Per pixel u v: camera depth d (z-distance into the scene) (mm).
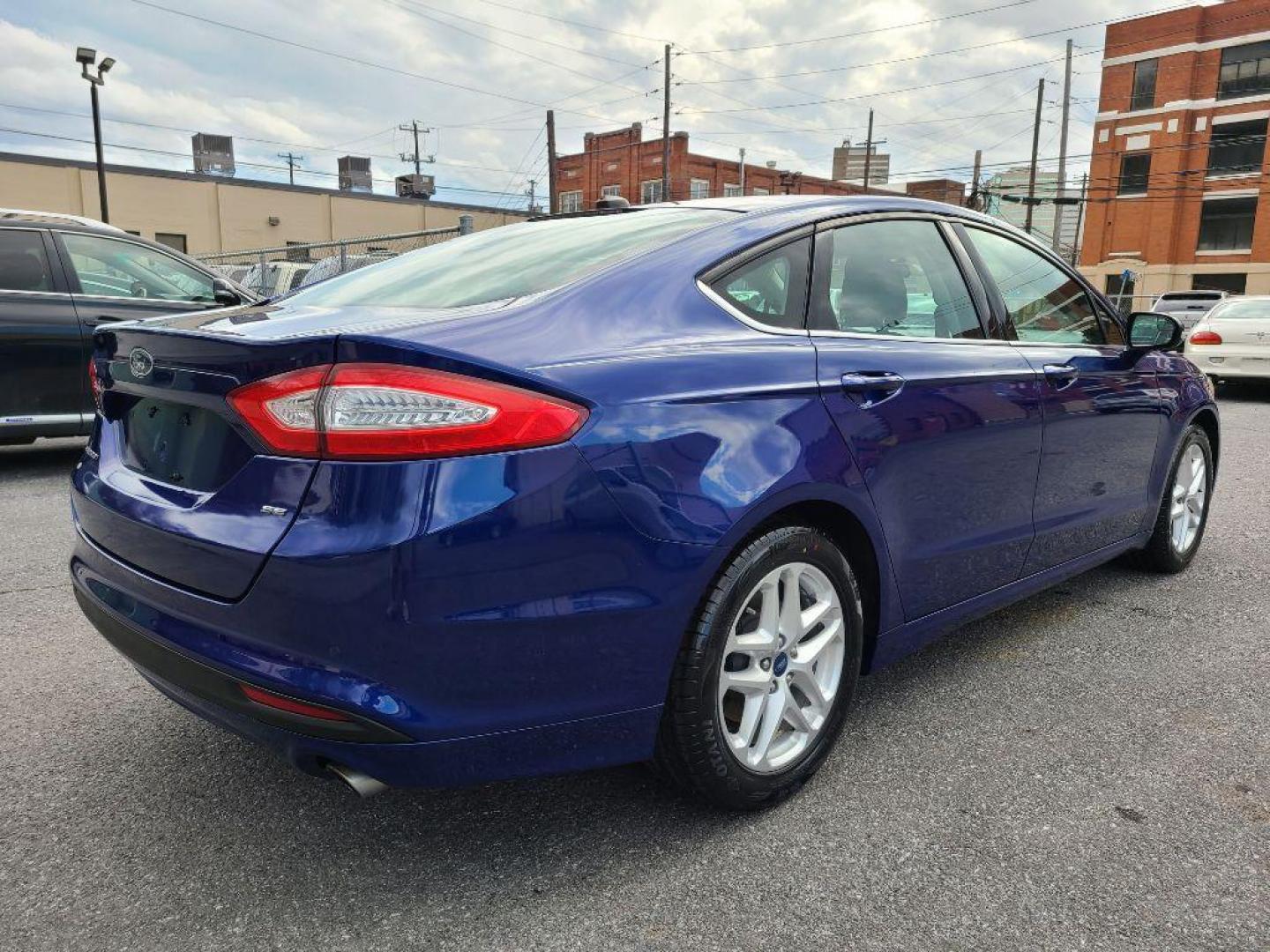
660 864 2094
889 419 2445
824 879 2041
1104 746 2660
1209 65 36688
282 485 1763
